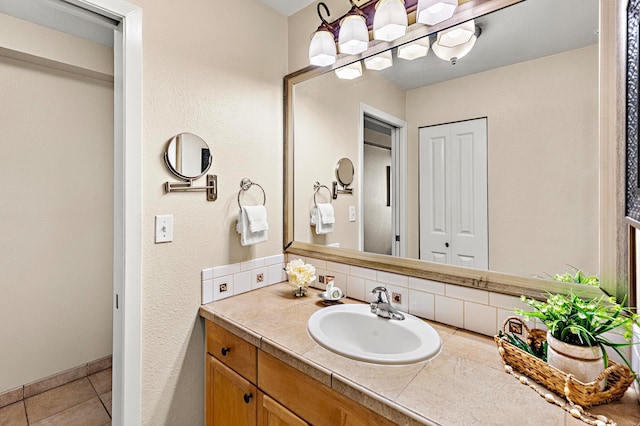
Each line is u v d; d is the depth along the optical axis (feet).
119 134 4.13
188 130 4.62
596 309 2.56
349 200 5.17
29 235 6.65
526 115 3.51
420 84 4.34
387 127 4.68
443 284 4.09
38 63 6.57
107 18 3.99
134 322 4.08
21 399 6.54
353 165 5.09
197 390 4.81
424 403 2.52
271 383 3.63
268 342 3.60
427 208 4.30
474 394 2.63
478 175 3.87
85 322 7.46
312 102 5.67
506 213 3.67
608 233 3.01
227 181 5.13
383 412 2.57
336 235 5.36
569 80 3.25
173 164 4.40
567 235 3.28
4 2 5.54
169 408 4.49
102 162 7.64
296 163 5.93
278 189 6.01
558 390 2.55
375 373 2.96
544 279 3.42
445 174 4.13
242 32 5.33
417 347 3.61
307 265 5.27
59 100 6.96
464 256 3.97
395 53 4.57
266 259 5.78
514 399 2.56
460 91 3.99
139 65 4.08
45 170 6.82
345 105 5.19
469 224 3.93
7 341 6.42
